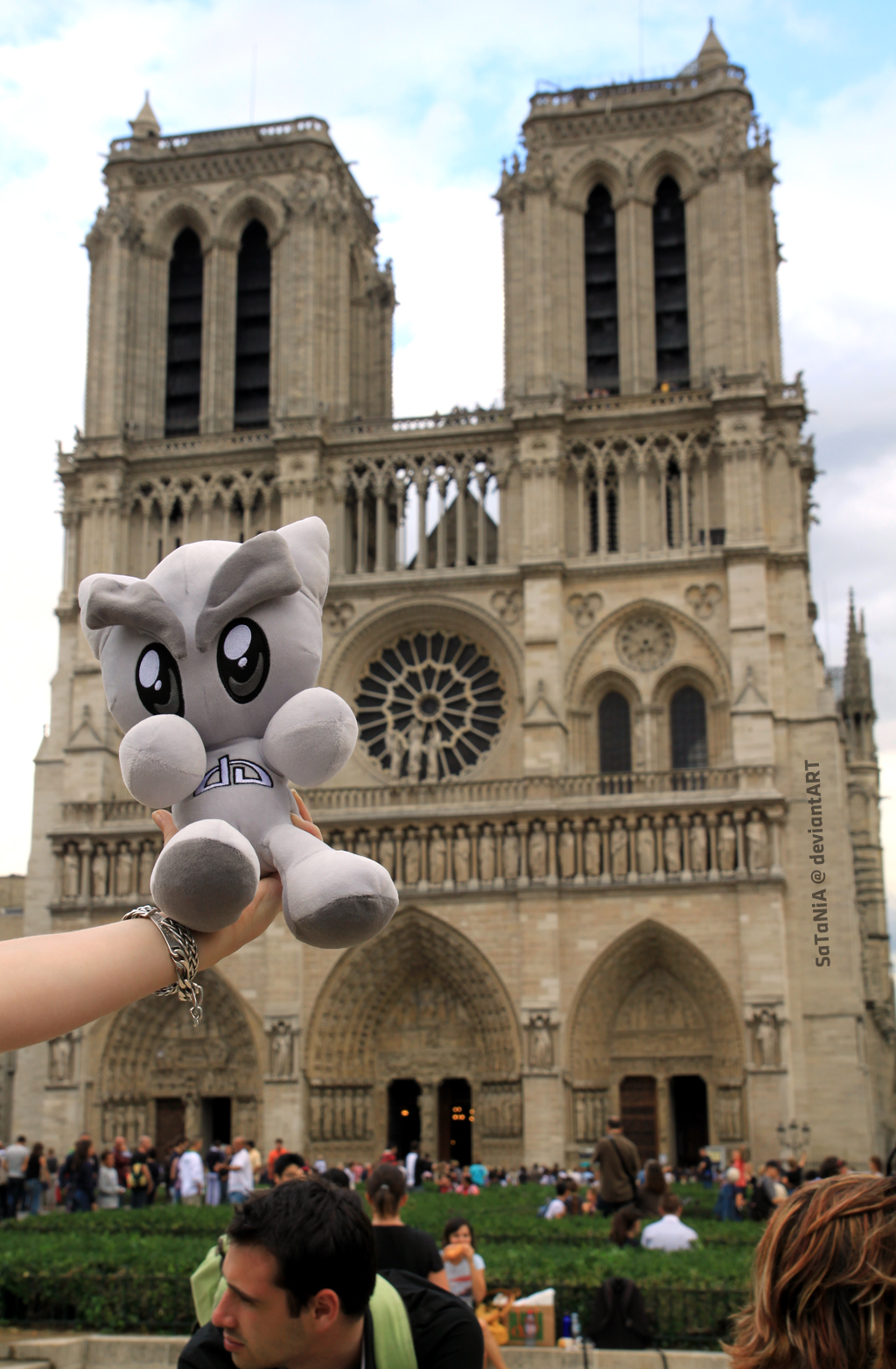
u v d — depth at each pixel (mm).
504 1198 56844
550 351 95188
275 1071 86188
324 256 100688
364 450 96938
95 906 90750
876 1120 111062
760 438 90625
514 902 86125
